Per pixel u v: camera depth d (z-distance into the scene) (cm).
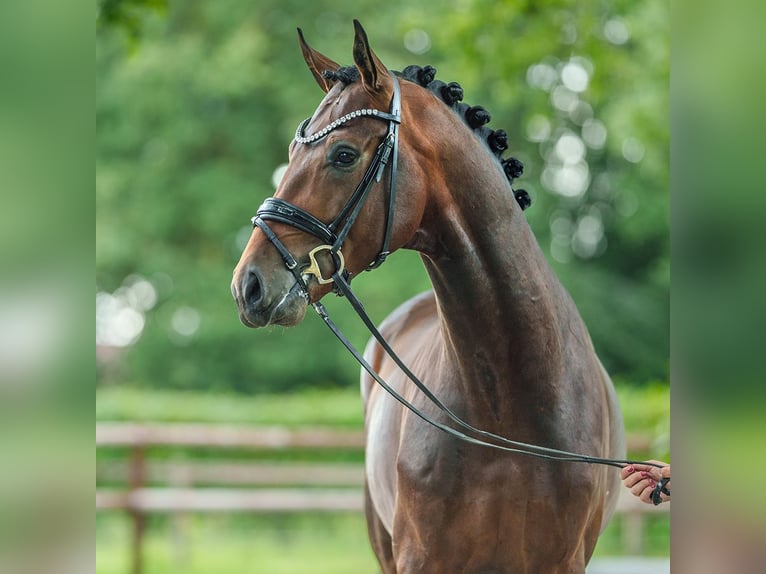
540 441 524
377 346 767
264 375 3183
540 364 518
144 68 3034
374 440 636
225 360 3192
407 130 496
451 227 503
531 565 535
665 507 1577
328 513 2083
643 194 3108
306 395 2489
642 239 3216
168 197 3103
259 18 3131
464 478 526
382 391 666
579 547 543
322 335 3097
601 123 3180
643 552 1619
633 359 3169
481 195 508
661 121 2309
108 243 3108
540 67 3281
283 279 466
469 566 538
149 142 3155
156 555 1791
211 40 3138
